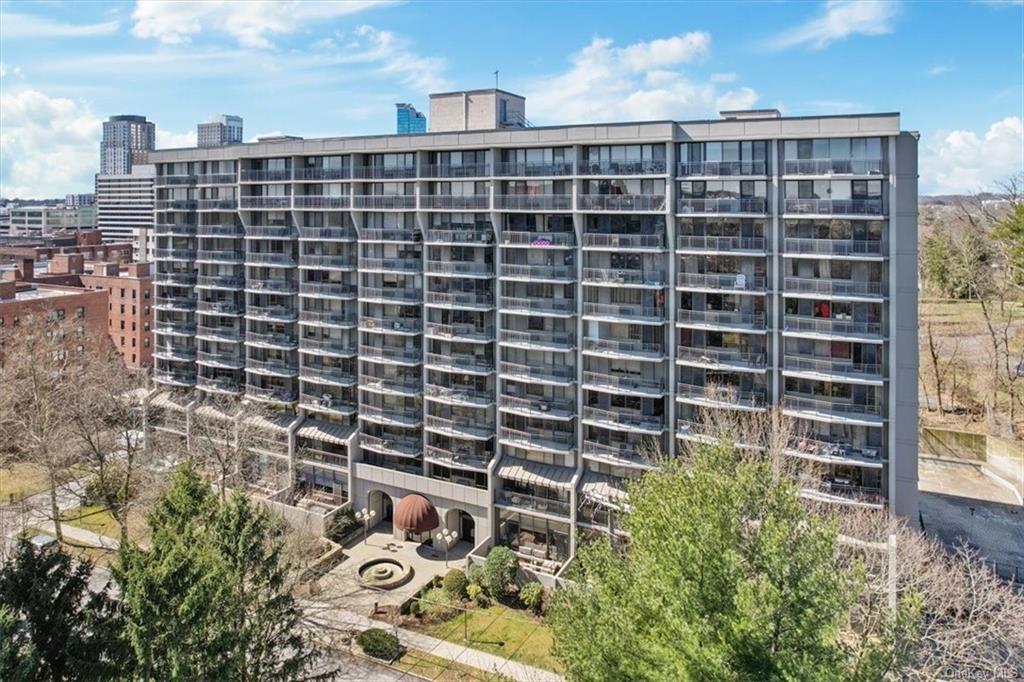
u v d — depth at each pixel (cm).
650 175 4706
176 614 2434
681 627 1997
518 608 4559
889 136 4219
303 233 6134
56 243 16562
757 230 4581
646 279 4809
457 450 5547
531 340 5194
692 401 4697
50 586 2600
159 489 4794
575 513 4975
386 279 5831
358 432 5969
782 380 4566
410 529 5291
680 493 2519
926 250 9231
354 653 4059
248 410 6188
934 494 5762
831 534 2227
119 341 9575
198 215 6844
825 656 1934
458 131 5400
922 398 7319
